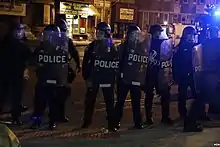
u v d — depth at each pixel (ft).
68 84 23.12
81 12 66.59
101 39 21.94
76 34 66.23
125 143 19.97
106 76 22.09
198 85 23.45
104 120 25.29
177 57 24.30
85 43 60.80
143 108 29.35
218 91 23.58
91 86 22.35
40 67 21.85
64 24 22.30
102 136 21.25
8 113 24.75
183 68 24.25
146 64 22.44
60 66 21.74
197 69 23.44
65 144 19.38
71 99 31.55
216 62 23.32
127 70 22.44
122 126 23.89
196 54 23.45
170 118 25.93
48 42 21.56
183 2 79.51
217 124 25.38
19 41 22.77
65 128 22.72
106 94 22.43
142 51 22.24
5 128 9.51
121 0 75.36
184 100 25.12
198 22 35.53
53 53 21.58
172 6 79.46
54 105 22.27
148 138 21.16
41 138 20.30
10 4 55.57
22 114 25.32
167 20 79.66
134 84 22.48
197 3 77.77
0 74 23.02
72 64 23.11
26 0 57.67
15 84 22.95
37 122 22.38
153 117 26.73
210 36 24.31
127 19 75.97
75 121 24.62
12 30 22.71
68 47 22.06
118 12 74.95
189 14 79.46
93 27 70.85
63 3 63.46
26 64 23.12
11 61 22.70
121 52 22.50
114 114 22.67
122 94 22.95
